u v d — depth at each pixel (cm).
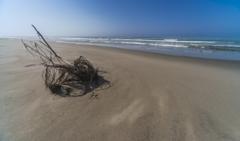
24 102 197
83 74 262
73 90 237
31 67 372
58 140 134
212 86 279
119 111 187
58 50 827
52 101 203
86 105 197
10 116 166
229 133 150
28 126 151
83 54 675
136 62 525
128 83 287
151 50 1029
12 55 561
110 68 400
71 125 156
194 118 174
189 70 420
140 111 187
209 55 784
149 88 264
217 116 179
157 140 140
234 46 1182
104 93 236
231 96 234
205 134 148
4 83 257
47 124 156
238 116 179
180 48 1165
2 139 133
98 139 138
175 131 151
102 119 169
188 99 222
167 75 355
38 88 240
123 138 140
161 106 200
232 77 344
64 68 246
